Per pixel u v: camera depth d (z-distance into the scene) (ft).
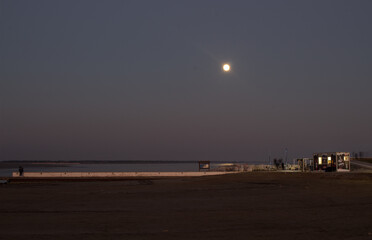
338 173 125.08
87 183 108.78
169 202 60.85
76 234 37.58
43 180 142.51
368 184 89.92
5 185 103.60
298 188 82.28
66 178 145.48
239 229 39.91
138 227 40.91
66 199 65.16
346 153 144.56
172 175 166.61
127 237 36.32
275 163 225.97
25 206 56.65
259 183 95.30
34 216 47.83
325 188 81.66
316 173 126.00
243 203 59.31
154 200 63.36
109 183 107.04
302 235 37.17
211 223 43.06
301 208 54.08
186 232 38.50
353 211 51.34
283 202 60.29
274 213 49.85
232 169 206.39
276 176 116.37
